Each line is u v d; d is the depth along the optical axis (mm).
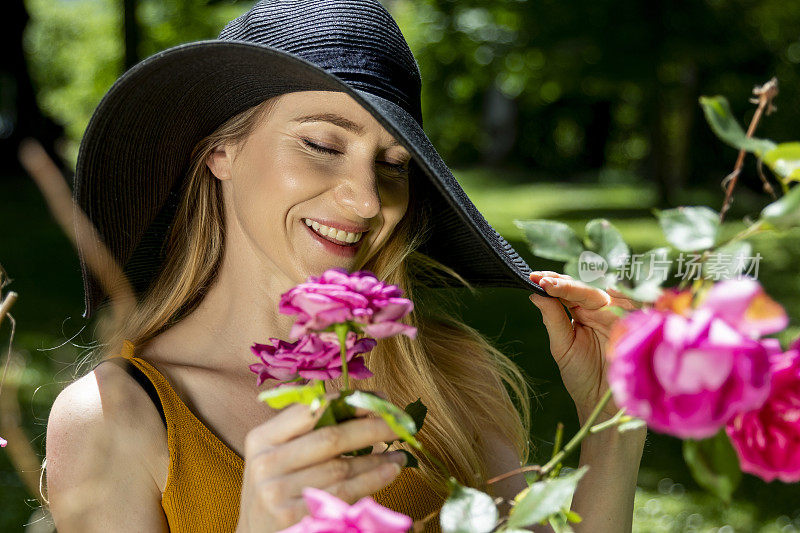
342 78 1499
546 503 933
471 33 19703
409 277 1986
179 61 1481
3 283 1121
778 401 856
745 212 17688
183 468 1469
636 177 28844
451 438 1727
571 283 1624
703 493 5203
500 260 1602
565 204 20688
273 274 1646
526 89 20500
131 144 1608
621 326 824
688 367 758
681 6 17594
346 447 1010
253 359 1652
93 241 1640
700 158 24047
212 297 1694
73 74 27906
